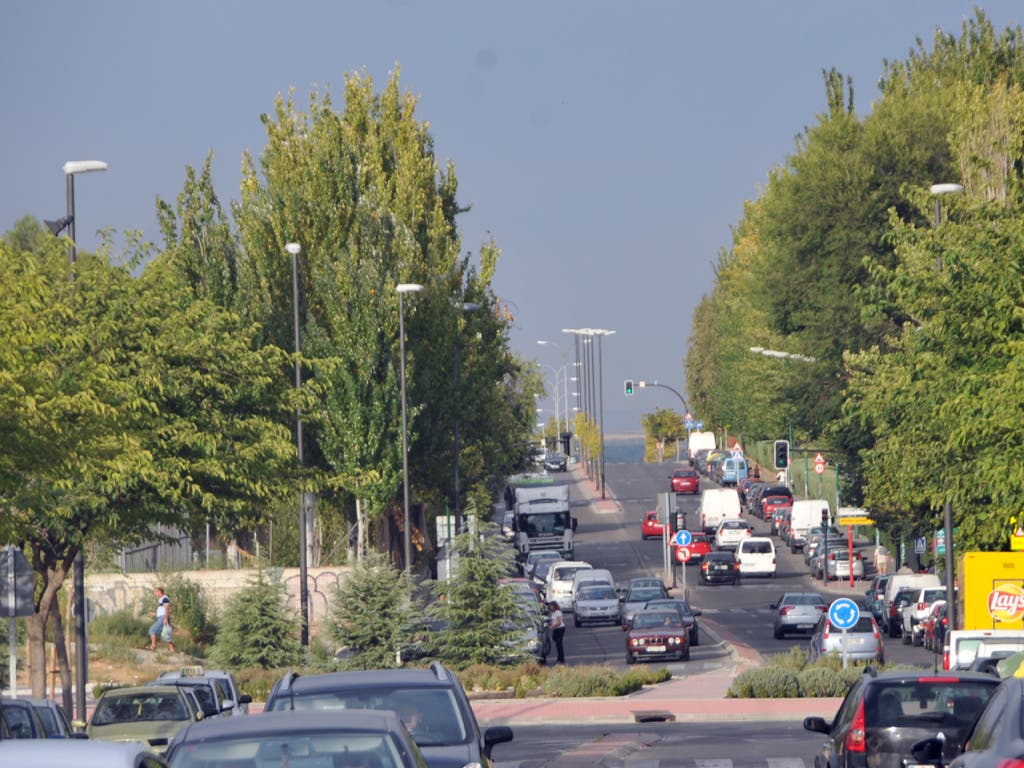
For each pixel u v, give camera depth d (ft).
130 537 314.14
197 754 107.55
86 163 329.31
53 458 213.87
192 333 304.71
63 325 286.66
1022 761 103.86
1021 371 247.09
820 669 403.54
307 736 108.58
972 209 285.84
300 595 556.51
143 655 512.63
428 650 451.53
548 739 322.34
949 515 403.54
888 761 162.81
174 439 293.23
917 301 300.20
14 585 254.47
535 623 489.67
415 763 108.37
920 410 304.30
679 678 461.78
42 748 96.53
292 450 304.91
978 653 288.92
